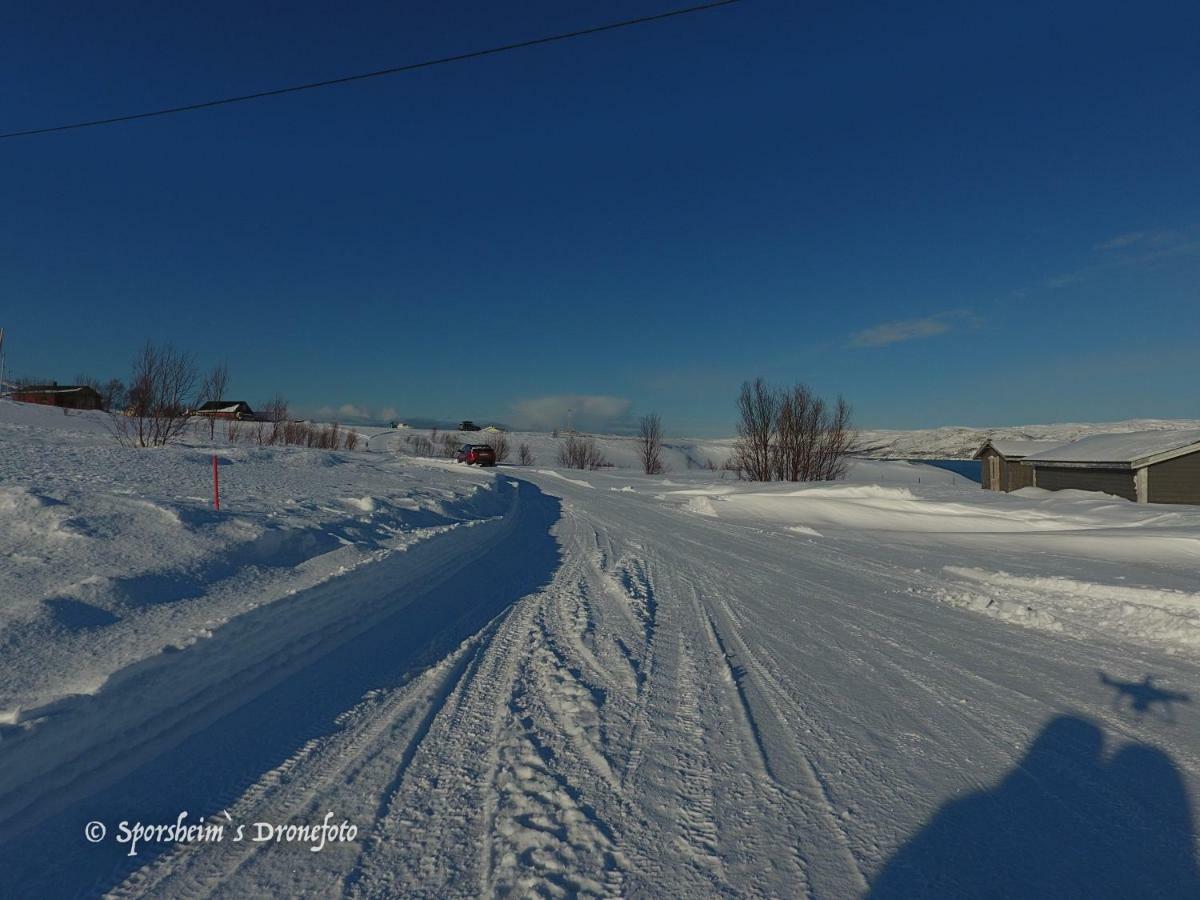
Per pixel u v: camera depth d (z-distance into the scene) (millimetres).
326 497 11656
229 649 4465
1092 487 27578
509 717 4305
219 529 7062
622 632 6574
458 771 3592
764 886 2682
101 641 4074
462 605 7363
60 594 4512
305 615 5520
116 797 3133
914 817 3258
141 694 3670
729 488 27562
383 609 6555
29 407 37062
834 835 3084
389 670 5109
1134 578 10211
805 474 39031
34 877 2572
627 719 4406
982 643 6559
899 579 10203
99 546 5941
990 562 12031
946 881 2746
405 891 2600
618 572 9930
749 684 5203
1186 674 5605
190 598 5137
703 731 4258
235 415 54156
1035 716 4617
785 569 10914
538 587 8672
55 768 3092
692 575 10086
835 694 5012
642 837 3023
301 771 3521
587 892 2613
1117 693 5117
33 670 3596
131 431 25469
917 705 4809
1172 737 4273
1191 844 3062
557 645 6000
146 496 8727
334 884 2629
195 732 3773
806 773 3705
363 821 3084
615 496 26422
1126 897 2678
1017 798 3467
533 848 2904
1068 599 8492
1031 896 2664
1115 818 3285
